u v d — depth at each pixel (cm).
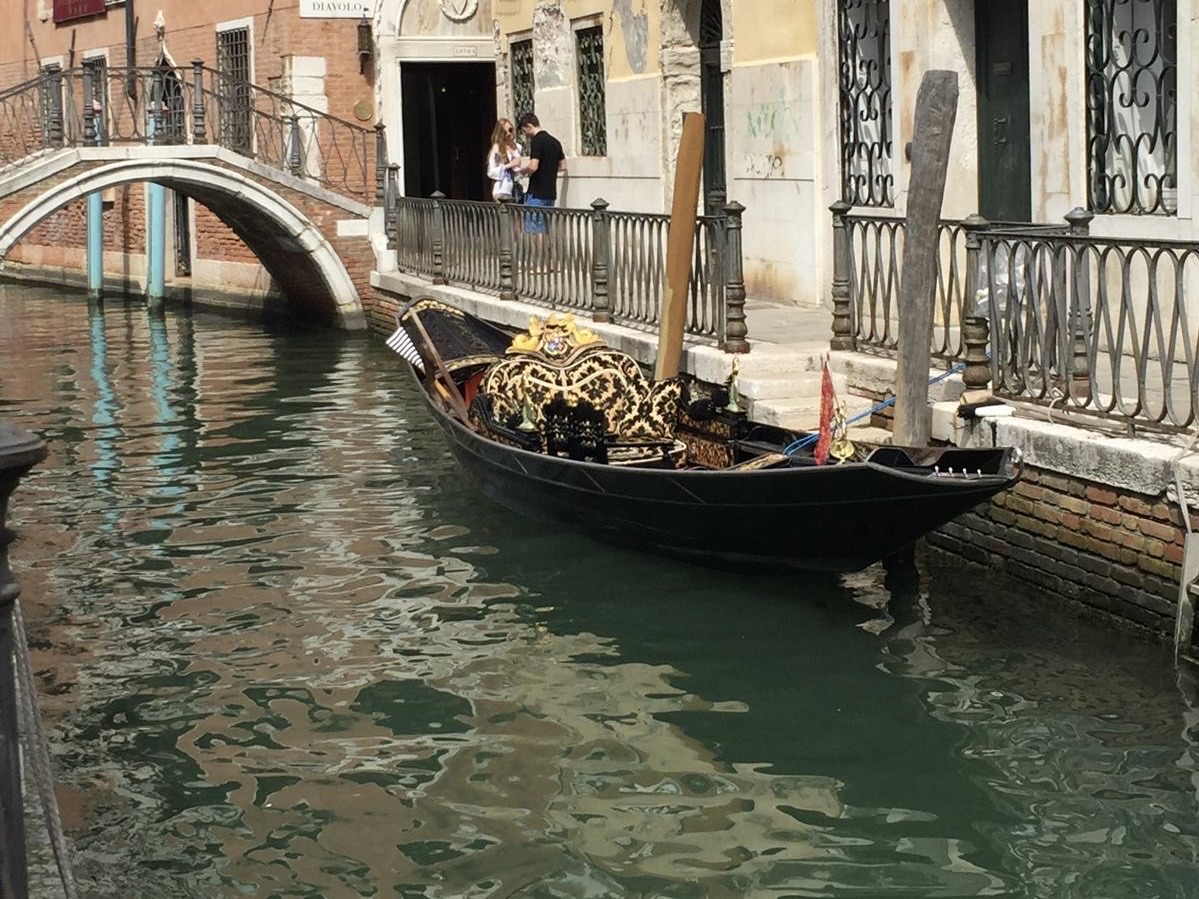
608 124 1521
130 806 546
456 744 595
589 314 1176
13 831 291
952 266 783
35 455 284
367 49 1884
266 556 845
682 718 618
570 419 852
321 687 654
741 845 512
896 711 617
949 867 495
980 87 1038
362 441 1141
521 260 1327
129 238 2314
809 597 755
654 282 1057
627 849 510
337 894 483
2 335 1819
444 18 1892
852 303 899
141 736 606
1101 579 682
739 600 755
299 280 1884
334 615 744
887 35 1112
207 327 1873
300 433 1179
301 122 1872
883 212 1123
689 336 1011
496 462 891
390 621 736
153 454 1116
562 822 529
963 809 534
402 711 628
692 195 966
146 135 1812
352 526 902
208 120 2070
